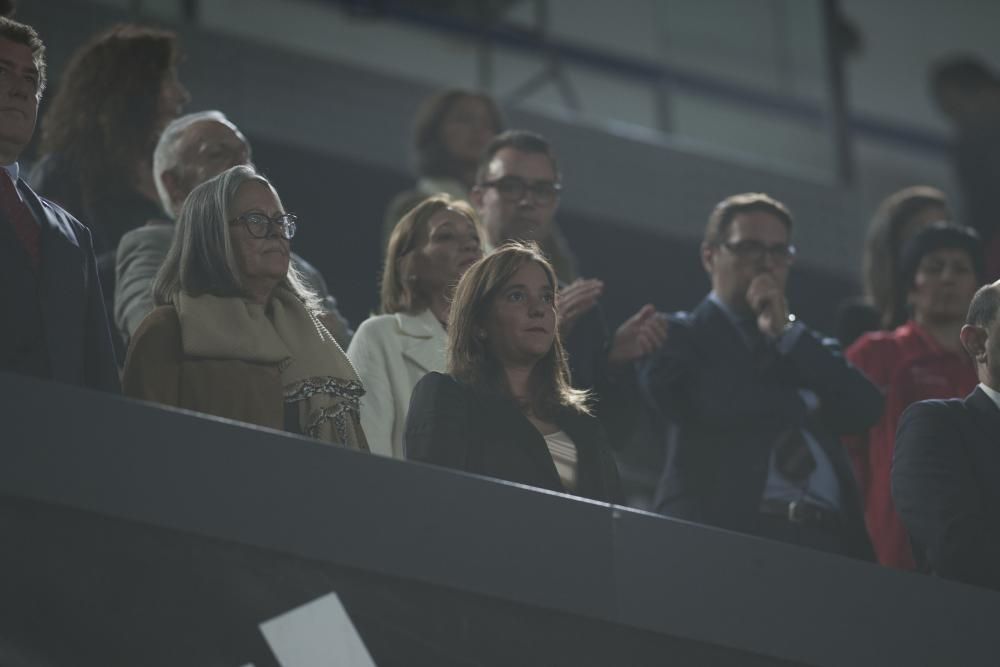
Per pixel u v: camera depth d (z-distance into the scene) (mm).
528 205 17609
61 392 10688
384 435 14547
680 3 33375
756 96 33250
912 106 38906
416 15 31234
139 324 13438
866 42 39094
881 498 17203
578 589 11773
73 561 10539
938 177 38531
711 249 17516
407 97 28672
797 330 16469
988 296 14508
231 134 15781
